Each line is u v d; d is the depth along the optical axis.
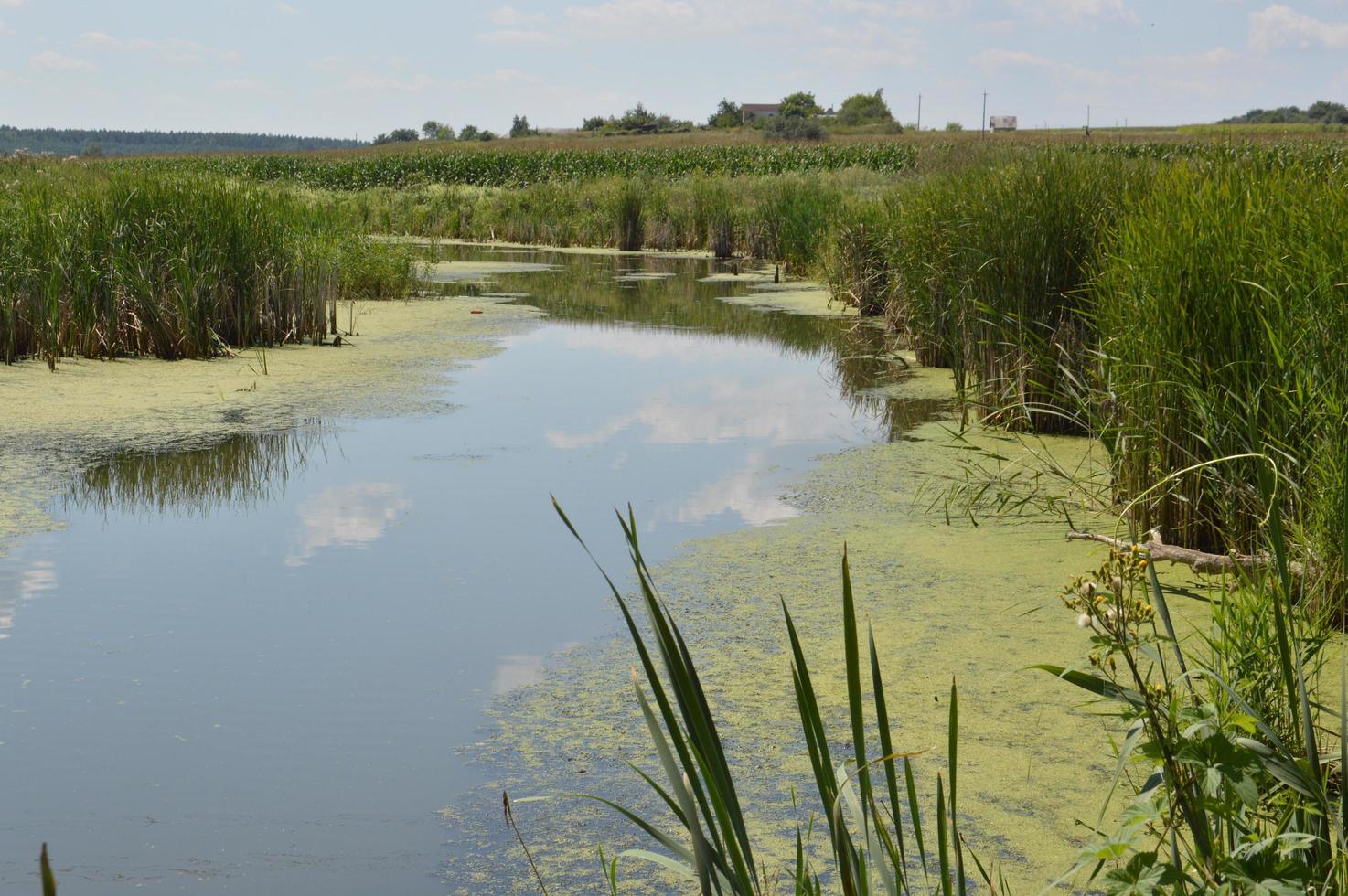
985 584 4.37
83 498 5.57
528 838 2.74
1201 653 3.42
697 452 6.56
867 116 84.44
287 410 7.57
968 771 2.99
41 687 3.51
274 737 3.21
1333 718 2.89
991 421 7.16
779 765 3.04
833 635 3.91
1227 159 5.55
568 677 3.63
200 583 4.43
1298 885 1.72
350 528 5.15
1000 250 7.00
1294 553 3.69
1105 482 5.62
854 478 5.95
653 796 2.92
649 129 86.19
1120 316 5.07
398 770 3.04
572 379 8.96
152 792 2.91
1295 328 3.99
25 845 2.66
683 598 4.29
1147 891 1.75
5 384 8.05
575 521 5.24
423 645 3.87
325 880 2.54
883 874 1.70
